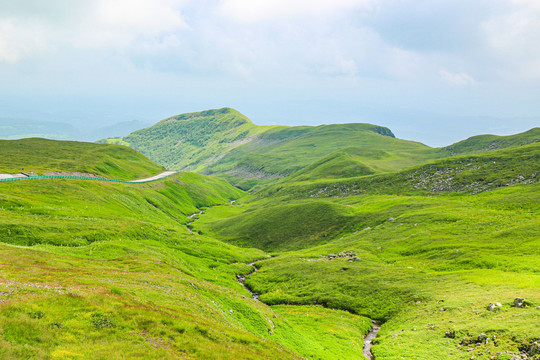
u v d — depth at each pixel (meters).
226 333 33.41
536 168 151.62
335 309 72.44
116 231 92.31
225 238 161.00
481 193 146.38
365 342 56.47
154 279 51.06
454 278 69.69
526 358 34.81
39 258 50.06
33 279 35.06
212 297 52.88
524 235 84.69
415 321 56.25
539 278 56.94
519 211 108.31
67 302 28.52
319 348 48.69
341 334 57.00
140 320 28.78
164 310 34.09
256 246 149.00
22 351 20.20
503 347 38.12
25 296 27.88
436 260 84.94
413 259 90.25
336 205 162.75
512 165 164.50
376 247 105.94
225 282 86.44
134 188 189.12
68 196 125.88
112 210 129.00
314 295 79.38
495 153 187.75
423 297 65.19
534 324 40.19
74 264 52.34
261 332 46.22
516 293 51.69
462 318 49.78
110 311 28.91
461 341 43.47
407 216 126.44
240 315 49.66
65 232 78.25
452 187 166.50
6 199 93.75
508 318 44.06
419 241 100.19
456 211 120.19
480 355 38.34
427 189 175.50
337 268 91.44
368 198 179.62
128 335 25.92
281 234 152.00
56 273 41.16
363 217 143.38
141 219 132.62
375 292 74.62
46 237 71.62
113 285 40.19
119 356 22.14
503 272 65.56
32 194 114.75
